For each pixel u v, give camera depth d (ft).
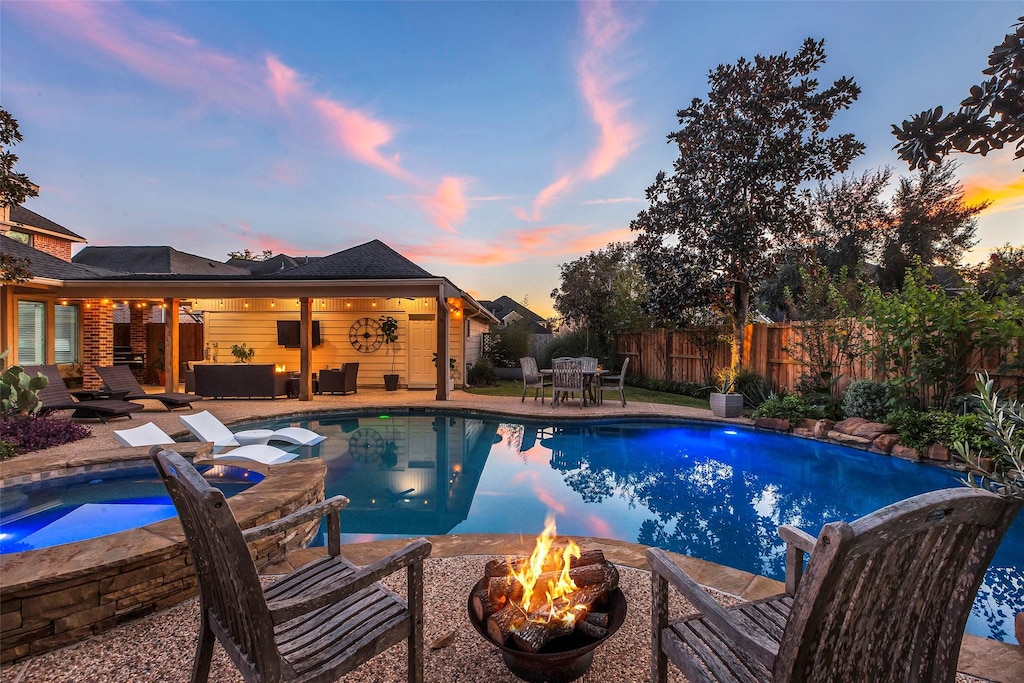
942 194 48.65
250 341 49.14
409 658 5.94
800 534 6.10
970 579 4.03
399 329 48.88
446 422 32.19
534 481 19.89
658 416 31.45
